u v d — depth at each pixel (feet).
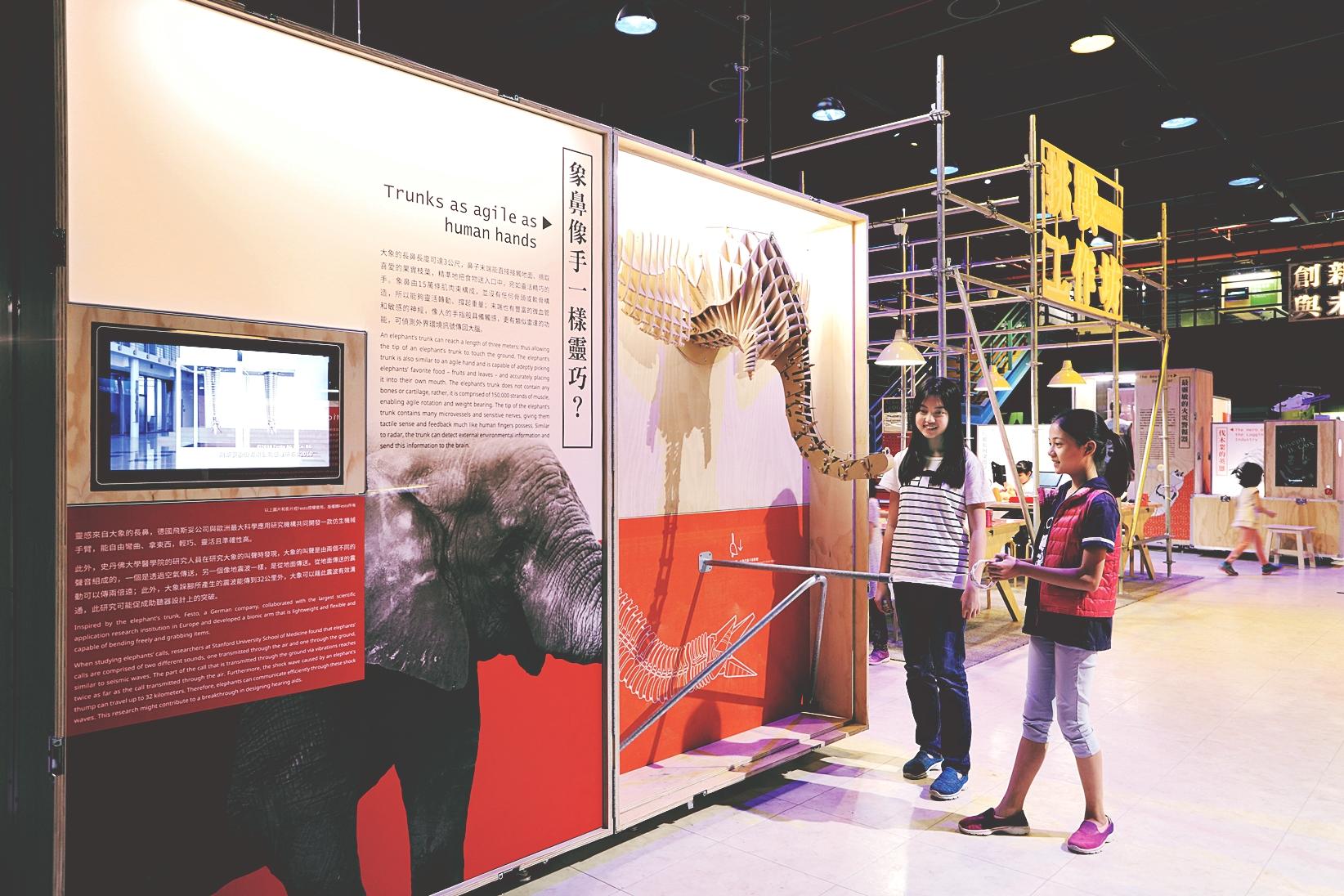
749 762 10.70
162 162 5.86
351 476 6.85
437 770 7.44
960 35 22.57
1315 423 33.55
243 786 6.25
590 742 8.68
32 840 5.54
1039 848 9.21
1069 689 9.10
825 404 12.93
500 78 21.84
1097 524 8.85
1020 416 48.03
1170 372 37.78
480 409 7.77
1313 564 32.30
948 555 10.71
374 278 7.02
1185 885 8.42
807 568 10.72
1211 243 51.29
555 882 8.40
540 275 8.28
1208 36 22.90
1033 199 18.95
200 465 6.01
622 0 20.24
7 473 5.65
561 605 8.43
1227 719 13.83
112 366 5.61
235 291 6.21
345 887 6.84
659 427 10.74
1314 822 9.93
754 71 24.14
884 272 44.14
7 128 5.75
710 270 11.05
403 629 7.20
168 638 5.88
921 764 11.14
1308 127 29.25
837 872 8.64
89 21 5.55
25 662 5.56
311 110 6.64
